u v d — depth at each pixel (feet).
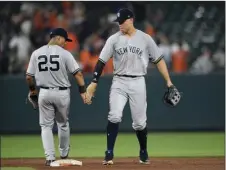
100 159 109.09
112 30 173.27
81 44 173.06
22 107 156.25
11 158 111.96
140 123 95.66
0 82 155.63
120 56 93.91
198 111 158.51
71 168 90.68
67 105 93.91
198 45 175.52
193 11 179.83
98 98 156.25
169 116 157.89
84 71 162.20
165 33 178.81
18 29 176.04
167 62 167.43
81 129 156.76
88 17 179.01
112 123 94.79
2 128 156.56
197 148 130.62
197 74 157.58
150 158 109.50
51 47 92.53
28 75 94.63
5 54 167.32
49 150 93.81
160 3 170.81
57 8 186.29
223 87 158.30
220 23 177.17
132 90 94.43
